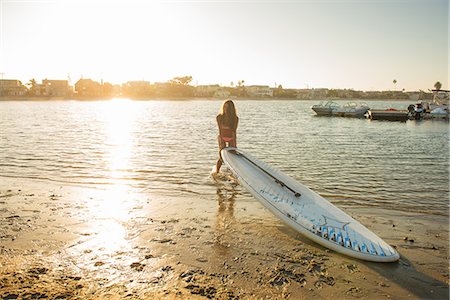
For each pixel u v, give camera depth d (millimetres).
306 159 10938
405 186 7555
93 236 4562
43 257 3936
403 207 6047
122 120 30344
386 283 3484
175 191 6844
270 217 5391
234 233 4727
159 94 179375
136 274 3584
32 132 18625
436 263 3912
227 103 7566
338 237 4211
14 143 13938
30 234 4598
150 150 12336
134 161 10078
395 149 13648
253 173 6180
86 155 11125
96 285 3352
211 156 11055
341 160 10844
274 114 44281
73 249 4152
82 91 167875
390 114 34094
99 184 7379
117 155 11164
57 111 48625
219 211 5652
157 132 19406
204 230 4820
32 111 48156
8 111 47469
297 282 3484
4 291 3184
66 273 3580
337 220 4523
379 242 4090
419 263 3910
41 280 3422
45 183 7453
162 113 45000
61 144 13797
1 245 4242
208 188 7086
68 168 9047
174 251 4145
